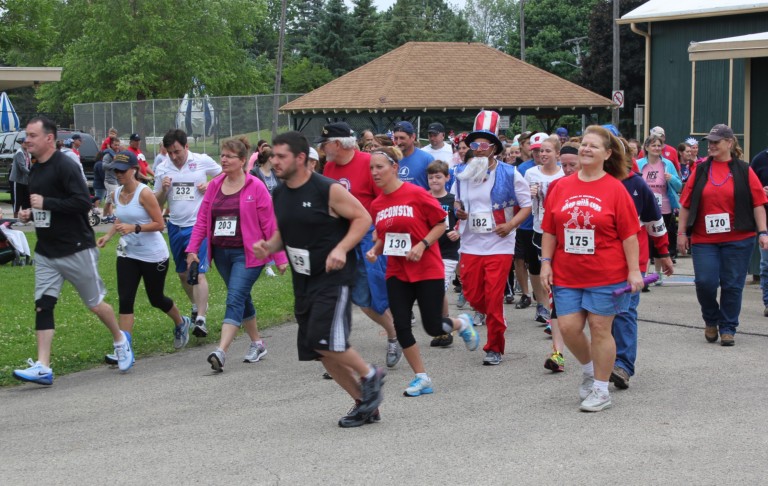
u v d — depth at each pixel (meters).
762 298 11.42
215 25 54.88
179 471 5.26
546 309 9.79
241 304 8.11
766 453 5.35
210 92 55.59
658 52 22.38
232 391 7.30
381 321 7.99
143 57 51.81
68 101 55.53
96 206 22.27
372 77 33.44
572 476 5.00
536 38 68.38
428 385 6.99
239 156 8.09
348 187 8.06
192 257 8.32
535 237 9.59
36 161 7.60
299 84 57.88
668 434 5.76
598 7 51.84
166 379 7.80
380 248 7.18
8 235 14.88
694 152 15.77
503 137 18.11
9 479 5.21
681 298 11.48
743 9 20.47
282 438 5.88
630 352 7.00
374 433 5.94
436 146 11.33
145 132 41.66
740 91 20.72
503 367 7.85
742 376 7.33
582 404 6.34
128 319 8.43
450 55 34.09
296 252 5.86
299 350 6.05
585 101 32.94
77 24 56.50
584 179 6.29
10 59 56.12
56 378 7.99
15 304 11.23
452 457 5.38
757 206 8.55
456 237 8.73
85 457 5.60
